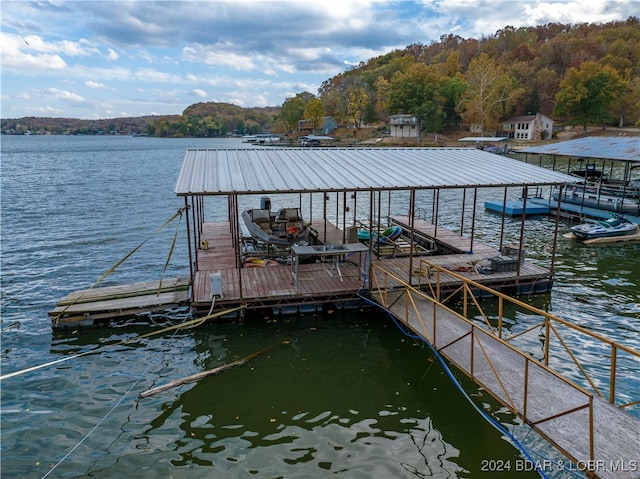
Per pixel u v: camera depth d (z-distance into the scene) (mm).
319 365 10336
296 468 7242
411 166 15312
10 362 10508
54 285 15883
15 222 26719
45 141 196000
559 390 7816
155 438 8000
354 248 13484
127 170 60188
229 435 8055
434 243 17547
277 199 38719
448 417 8516
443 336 10109
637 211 23359
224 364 10375
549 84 91625
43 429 8219
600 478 5688
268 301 12445
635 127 79125
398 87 93438
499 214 28719
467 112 82375
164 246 21281
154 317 12641
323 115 120000
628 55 96062
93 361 10539
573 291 14609
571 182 13898
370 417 8523
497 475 7055
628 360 10312
